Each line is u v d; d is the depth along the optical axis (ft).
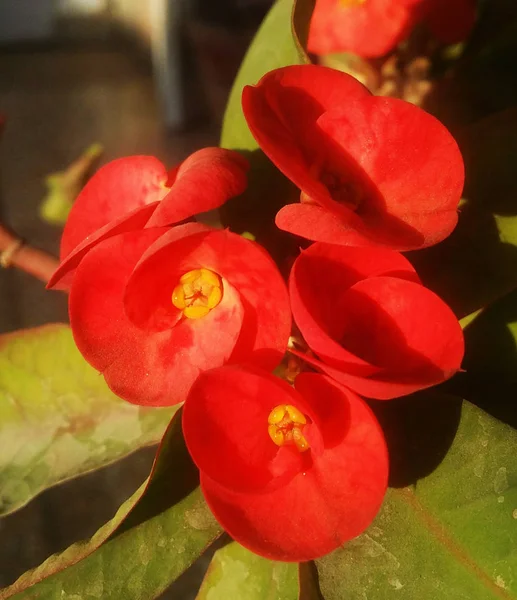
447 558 0.15
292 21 0.17
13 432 0.21
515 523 0.15
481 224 0.18
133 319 0.15
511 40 0.23
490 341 0.19
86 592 0.17
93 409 0.21
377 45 0.20
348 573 0.16
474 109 0.23
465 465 0.16
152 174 0.17
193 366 0.15
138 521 0.17
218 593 0.19
